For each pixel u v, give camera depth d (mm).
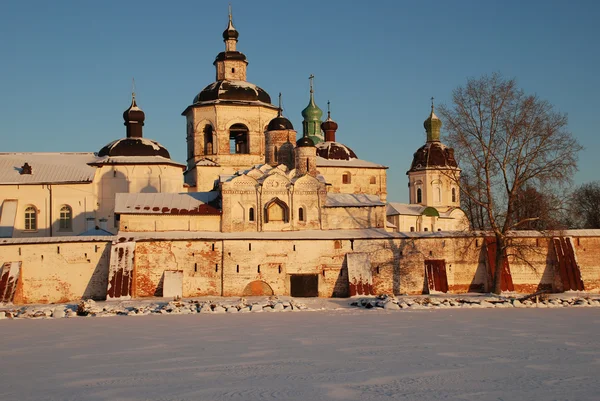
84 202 90125
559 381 29750
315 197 79938
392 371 32000
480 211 91125
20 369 33562
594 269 80188
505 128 70625
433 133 116125
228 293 74312
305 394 27375
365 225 80438
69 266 72812
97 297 72688
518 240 78500
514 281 79000
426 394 27344
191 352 38000
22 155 96312
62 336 46000
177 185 91625
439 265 77562
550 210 72375
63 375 31812
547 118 70625
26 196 90062
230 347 39656
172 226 77500
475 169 70938
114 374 31828
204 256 74438
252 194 78812
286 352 37688
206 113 90000
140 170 90875
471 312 60469
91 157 95812
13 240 72625
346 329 47906
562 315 57625
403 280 77188
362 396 27016
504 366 33250
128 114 94375
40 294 72312
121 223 76750
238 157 89750
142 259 73188
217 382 29750
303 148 81062
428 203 113000
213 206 79188
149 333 46781
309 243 76375
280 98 87625
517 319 54375
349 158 100625
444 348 38938
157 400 26672
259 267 75250
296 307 63969
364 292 74188
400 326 49594
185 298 72062
